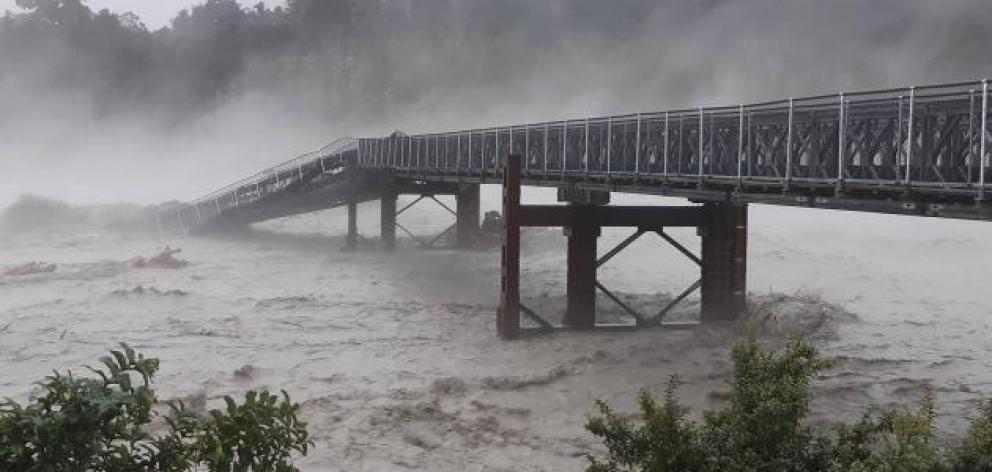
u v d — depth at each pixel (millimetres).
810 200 16594
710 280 27141
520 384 20750
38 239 57875
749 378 8359
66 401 6113
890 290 36062
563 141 26438
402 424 17719
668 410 8336
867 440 8289
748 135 18312
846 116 15352
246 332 26984
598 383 20953
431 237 54906
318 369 22297
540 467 15617
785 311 27172
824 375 21703
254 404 6324
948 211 13508
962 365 23031
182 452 6348
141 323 28375
